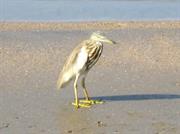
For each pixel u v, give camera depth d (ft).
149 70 59.57
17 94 50.31
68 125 42.57
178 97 49.90
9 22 90.94
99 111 45.85
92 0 117.70
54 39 74.95
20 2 115.24
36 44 71.36
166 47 70.44
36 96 49.80
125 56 65.67
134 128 41.73
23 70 58.85
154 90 52.19
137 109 46.26
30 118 44.04
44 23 90.17
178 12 105.40
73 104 47.55
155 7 110.73
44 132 41.01
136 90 52.13
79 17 99.04
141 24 89.45
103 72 58.39
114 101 48.57
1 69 59.00
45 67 60.34
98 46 46.98
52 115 44.83
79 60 46.78
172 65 61.93
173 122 43.11
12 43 71.56
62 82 48.24
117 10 106.73
